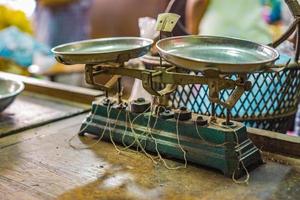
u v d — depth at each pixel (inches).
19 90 53.8
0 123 51.6
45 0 110.0
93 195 35.5
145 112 43.8
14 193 36.0
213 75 34.4
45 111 56.5
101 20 115.6
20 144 46.4
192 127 40.2
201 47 39.9
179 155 40.7
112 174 39.2
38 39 112.7
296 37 47.2
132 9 111.0
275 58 33.7
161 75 39.8
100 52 39.1
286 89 47.4
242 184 37.0
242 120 46.9
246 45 38.8
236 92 37.1
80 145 45.9
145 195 35.4
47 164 41.4
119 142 45.4
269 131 45.4
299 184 37.1
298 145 42.3
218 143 38.7
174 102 48.6
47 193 36.0
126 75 41.8
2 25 96.9
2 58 96.1
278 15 81.7
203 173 39.0
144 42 43.8
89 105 58.9
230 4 75.0
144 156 42.7
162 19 43.1
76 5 111.7
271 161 41.7
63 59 39.9
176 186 36.8
